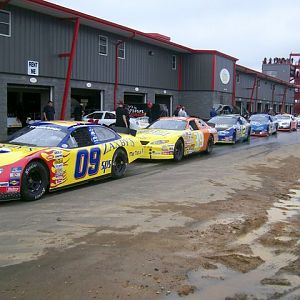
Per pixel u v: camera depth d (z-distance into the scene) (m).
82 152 9.33
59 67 22.50
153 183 10.09
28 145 8.73
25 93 23.47
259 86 53.59
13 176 7.67
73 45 21.94
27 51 20.64
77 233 6.08
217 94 36.12
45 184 8.34
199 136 15.80
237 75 46.22
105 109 26.55
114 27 25.03
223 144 21.50
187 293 4.30
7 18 19.61
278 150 18.50
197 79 35.53
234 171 12.18
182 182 10.25
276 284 4.59
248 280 4.66
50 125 9.47
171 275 4.70
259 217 7.18
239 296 4.28
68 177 8.96
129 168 12.61
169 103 35.03
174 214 7.20
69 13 21.34
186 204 7.96
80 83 24.34
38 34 21.17
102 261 5.04
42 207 7.58
